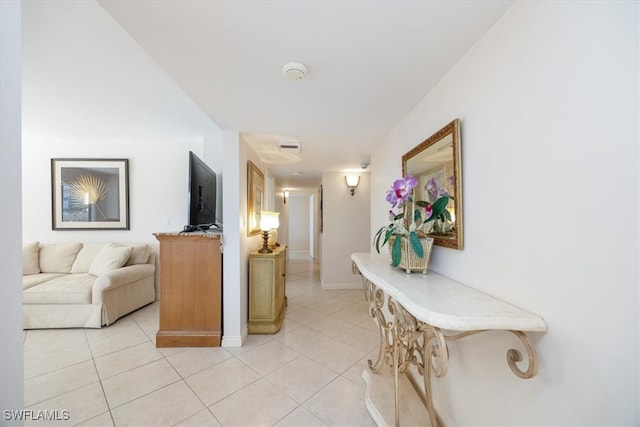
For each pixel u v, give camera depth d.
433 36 1.11
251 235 2.84
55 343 2.39
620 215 0.60
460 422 1.25
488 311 0.85
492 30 1.04
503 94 0.97
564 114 0.73
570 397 0.71
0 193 0.45
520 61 0.89
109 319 2.78
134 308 3.16
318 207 6.77
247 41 1.15
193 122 2.96
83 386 1.77
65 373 1.92
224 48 1.20
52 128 3.18
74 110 2.61
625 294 0.59
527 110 0.86
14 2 0.47
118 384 1.79
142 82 2.04
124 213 3.63
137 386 1.77
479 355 1.11
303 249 9.40
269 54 1.25
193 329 2.39
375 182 2.87
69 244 3.39
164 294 2.39
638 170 0.57
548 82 0.78
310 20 1.02
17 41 0.47
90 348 2.30
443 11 0.97
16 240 0.47
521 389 0.88
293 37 1.12
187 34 1.10
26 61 1.73
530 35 0.85
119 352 2.24
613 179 0.61
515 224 0.91
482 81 1.10
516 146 0.91
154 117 2.80
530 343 0.79
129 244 3.49
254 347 2.35
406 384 1.73
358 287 4.48
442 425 1.40
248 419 1.48
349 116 2.01
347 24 1.04
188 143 3.69
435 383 1.51
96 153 3.64
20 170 0.48
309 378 1.88
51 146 3.60
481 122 1.10
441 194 1.39
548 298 0.78
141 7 0.94
